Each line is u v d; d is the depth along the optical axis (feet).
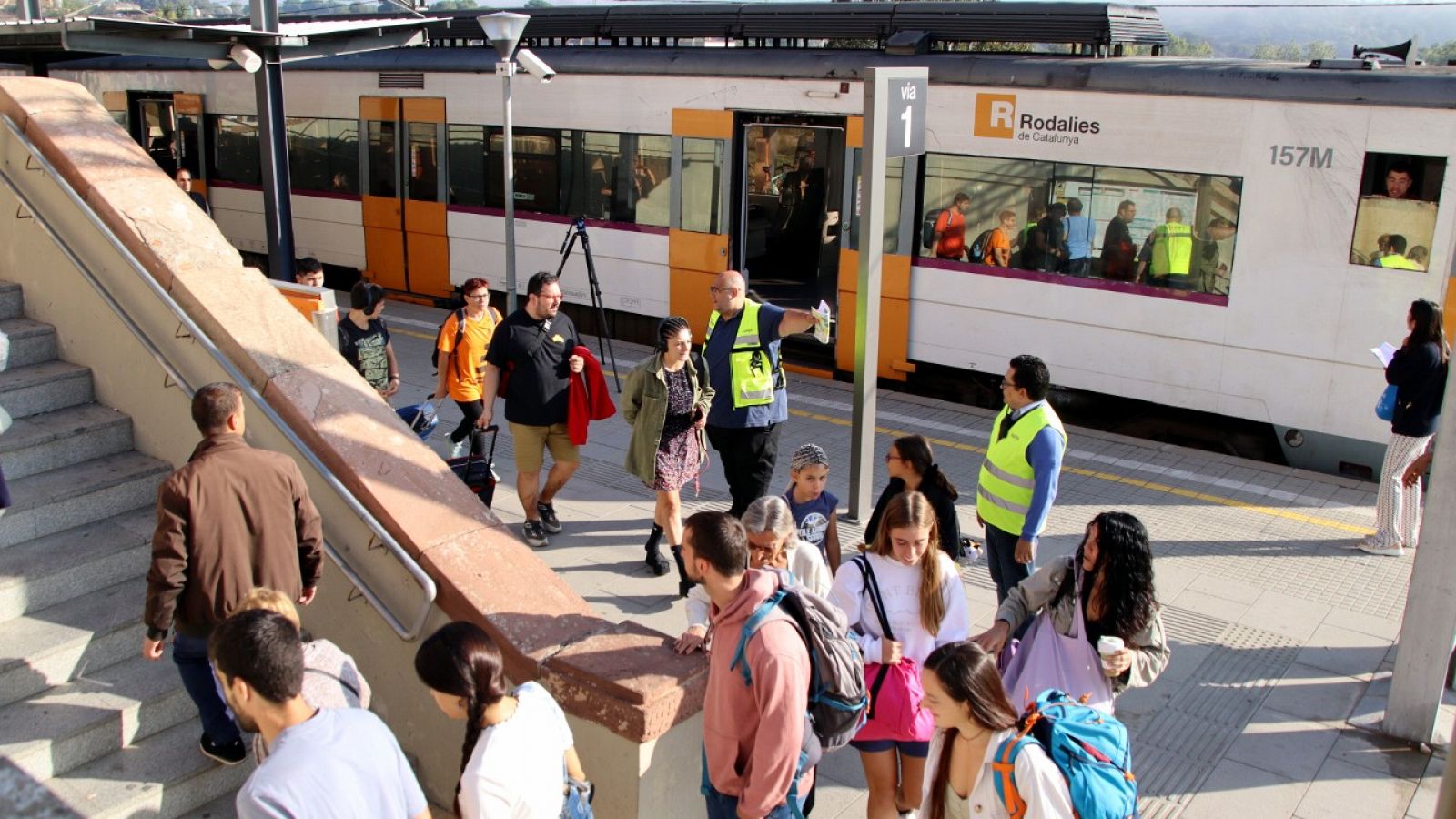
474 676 10.85
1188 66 31.65
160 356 17.07
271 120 35.50
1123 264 33.22
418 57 48.29
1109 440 33.86
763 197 49.70
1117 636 14.03
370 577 16.12
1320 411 30.68
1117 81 32.40
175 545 13.28
